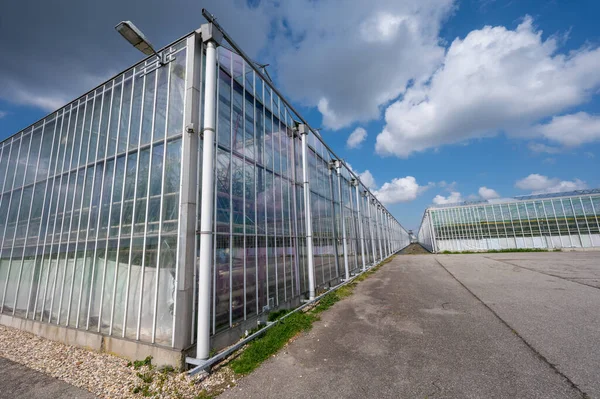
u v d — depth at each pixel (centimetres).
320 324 636
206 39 521
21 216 777
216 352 467
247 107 674
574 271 1286
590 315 602
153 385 379
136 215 520
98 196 598
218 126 554
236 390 361
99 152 626
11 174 860
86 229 600
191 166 471
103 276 543
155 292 462
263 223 680
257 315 602
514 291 893
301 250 870
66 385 390
